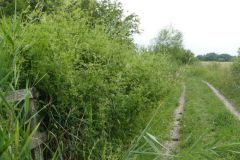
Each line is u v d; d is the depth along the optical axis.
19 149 3.64
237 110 20.78
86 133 5.91
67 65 5.56
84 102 5.98
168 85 12.46
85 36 6.81
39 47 5.41
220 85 33.81
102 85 6.24
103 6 9.02
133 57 9.06
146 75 8.91
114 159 5.75
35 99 5.27
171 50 33.94
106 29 8.55
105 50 7.04
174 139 11.39
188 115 16.84
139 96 7.46
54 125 5.50
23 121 3.90
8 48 4.69
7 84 4.44
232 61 30.97
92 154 5.93
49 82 5.49
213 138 11.33
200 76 47.25
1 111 3.98
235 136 11.62
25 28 5.60
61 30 6.11
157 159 5.00
